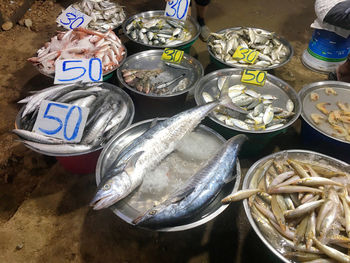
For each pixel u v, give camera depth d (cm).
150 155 82
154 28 147
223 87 109
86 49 122
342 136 99
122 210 75
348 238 67
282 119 100
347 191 76
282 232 70
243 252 88
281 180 79
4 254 86
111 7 159
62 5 207
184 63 130
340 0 123
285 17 205
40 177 108
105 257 87
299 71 156
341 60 149
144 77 117
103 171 83
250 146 103
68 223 93
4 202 101
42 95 101
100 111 95
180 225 72
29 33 179
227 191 80
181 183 82
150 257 87
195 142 93
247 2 222
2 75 148
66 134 90
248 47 140
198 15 179
